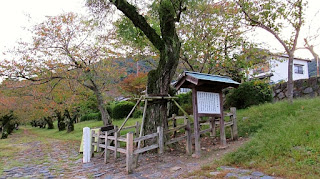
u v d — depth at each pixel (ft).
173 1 24.76
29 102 57.62
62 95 49.83
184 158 21.35
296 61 78.02
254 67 33.86
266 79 33.83
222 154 20.62
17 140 62.13
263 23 30.66
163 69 24.91
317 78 39.24
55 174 20.97
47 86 47.98
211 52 35.83
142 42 32.01
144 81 74.23
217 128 31.73
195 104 21.97
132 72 83.61
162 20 24.64
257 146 18.34
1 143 53.62
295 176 12.91
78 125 86.33
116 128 28.19
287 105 30.12
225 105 43.65
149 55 41.39
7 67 35.45
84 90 48.75
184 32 37.45
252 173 14.35
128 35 28.43
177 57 24.91
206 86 23.15
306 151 15.61
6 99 58.18
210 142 27.04
